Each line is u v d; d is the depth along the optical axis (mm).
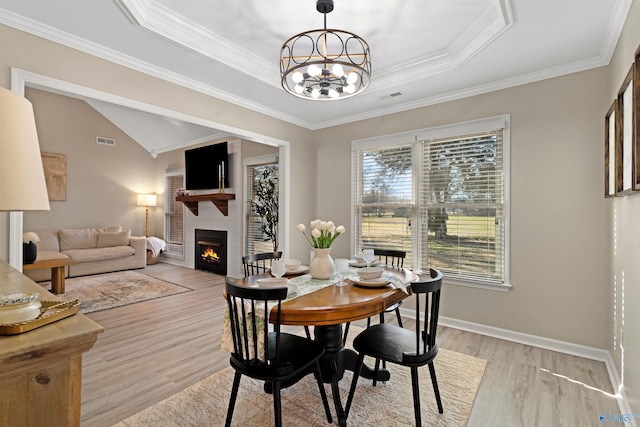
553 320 2893
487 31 2369
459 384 2334
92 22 2215
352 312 1753
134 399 2150
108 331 3332
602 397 2176
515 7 2039
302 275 2545
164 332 3314
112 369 2551
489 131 3234
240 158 5844
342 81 2283
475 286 3307
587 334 2740
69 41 2363
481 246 3285
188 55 2666
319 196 4609
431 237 3605
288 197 4270
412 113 3736
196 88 3195
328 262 2408
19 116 805
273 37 2637
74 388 777
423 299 3664
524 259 3033
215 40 2633
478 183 3305
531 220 2996
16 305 783
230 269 6012
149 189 7801
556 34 2320
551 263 2902
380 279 2250
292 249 4320
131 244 6648
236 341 1761
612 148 2305
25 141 813
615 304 2385
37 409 722
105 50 2543
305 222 4523
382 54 2881
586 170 2732
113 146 7184
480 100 3273
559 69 2826
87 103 6754
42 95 6164
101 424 1896
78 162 6645
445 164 3520
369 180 4129
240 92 3455
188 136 6742
